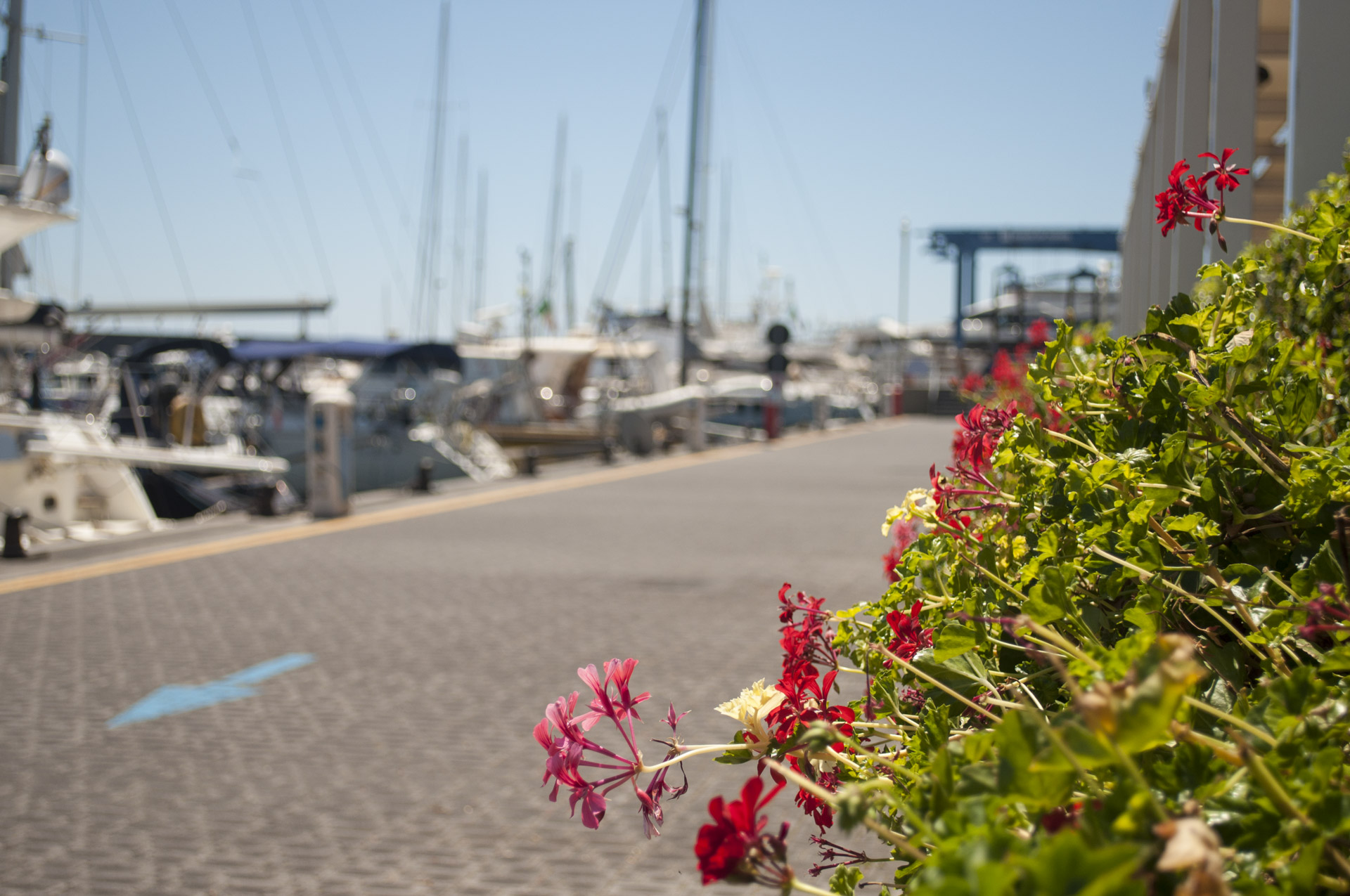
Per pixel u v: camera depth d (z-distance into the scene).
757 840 1.20
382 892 4.39
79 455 18.16
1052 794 0.97
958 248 60.00
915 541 2.01
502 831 5.00
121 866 4.64
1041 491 1.87
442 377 34.03
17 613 9.80
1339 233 2.17
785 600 1.88
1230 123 7.18
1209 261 7.27
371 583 11.16
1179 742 1.13
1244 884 0.91
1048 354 1.99
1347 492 1.51
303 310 37.56
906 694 1.78
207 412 33.53
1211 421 1.73
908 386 57.50
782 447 32.25
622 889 4.40
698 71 38.31
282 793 5.50
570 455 33.19
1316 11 5.14
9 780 5.68
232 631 9.03
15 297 18.66
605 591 10.62
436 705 6.92
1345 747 1.15
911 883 1.41
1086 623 1.57
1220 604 1.51
